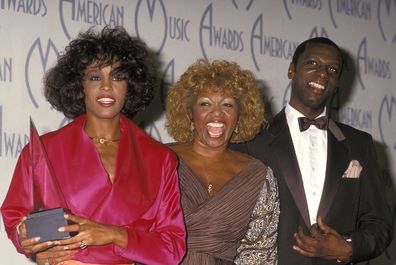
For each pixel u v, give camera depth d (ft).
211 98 11.88
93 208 10.41
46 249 10.01
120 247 10.30
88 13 15.64
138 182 10.72
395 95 19.99
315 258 12.83
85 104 11.05
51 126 15.21
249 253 12.02
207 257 11.67
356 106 19.27
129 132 10.96
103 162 10.68
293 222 12.76
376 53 19.72
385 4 19.98
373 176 13.52
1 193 14.65
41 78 15.11
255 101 12.36
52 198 10.14
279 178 12.87
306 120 13.38
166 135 16.55
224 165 12.16
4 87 14.75
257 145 13.03
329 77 13.38
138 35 16.20
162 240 10.73
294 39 18.42
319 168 13.29
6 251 14.61
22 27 14.94
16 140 14.85
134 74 11.07
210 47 17.16
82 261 10.30
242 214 11.84
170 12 16.63
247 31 17.70
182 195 11.69
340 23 19.17
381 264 19.51
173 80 16.61
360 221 13.53
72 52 10.87
